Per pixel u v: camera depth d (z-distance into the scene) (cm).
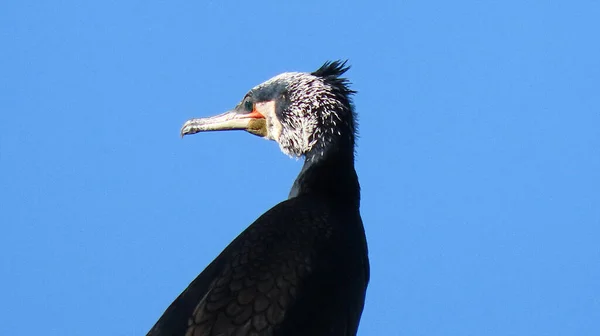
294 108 1409
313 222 1232
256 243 1169
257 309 1090
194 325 1077
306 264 1152
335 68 1437
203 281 1141
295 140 1417
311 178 1362
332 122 1385
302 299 1120
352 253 1235
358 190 1376
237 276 1119
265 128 1457
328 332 1130
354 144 1408
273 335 1080
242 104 1480
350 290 1194
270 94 1445
